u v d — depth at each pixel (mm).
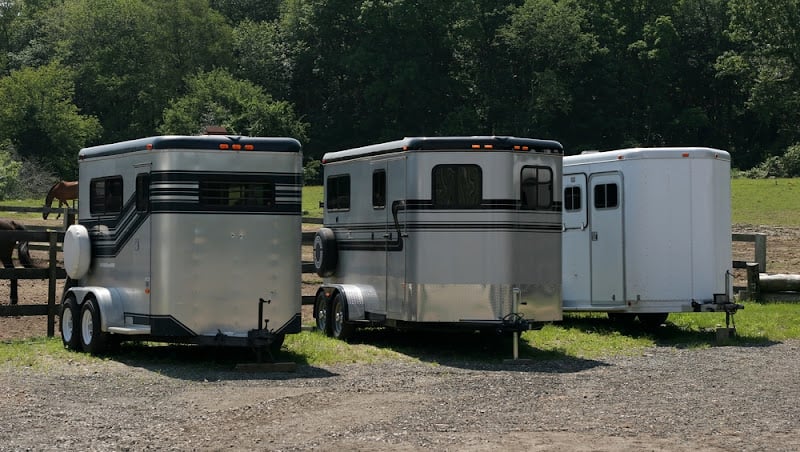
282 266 13633
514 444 8852
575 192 18125
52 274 16062
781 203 50688
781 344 16719
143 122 94125
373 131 95125
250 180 13500
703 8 99625
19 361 13539
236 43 98375
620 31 94562
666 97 100375
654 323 19031
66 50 95625
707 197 17219
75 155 83125
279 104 84188
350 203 16766
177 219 13172
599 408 10656
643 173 17172
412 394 11477
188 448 8695
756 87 88688
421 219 14750
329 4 93000
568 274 18188
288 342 15617
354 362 14250
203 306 13266
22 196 59844
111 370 13070
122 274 14047
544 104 89625
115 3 95812
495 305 14617
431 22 90125
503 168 14656
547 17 88750
